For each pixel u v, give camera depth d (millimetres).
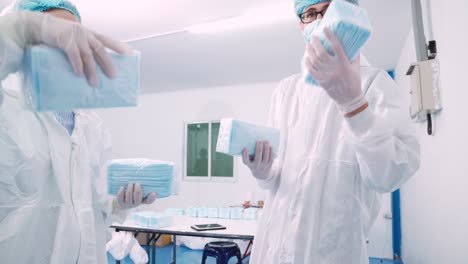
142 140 5527
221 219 3146
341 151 929
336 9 643
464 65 1474
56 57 498
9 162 765
